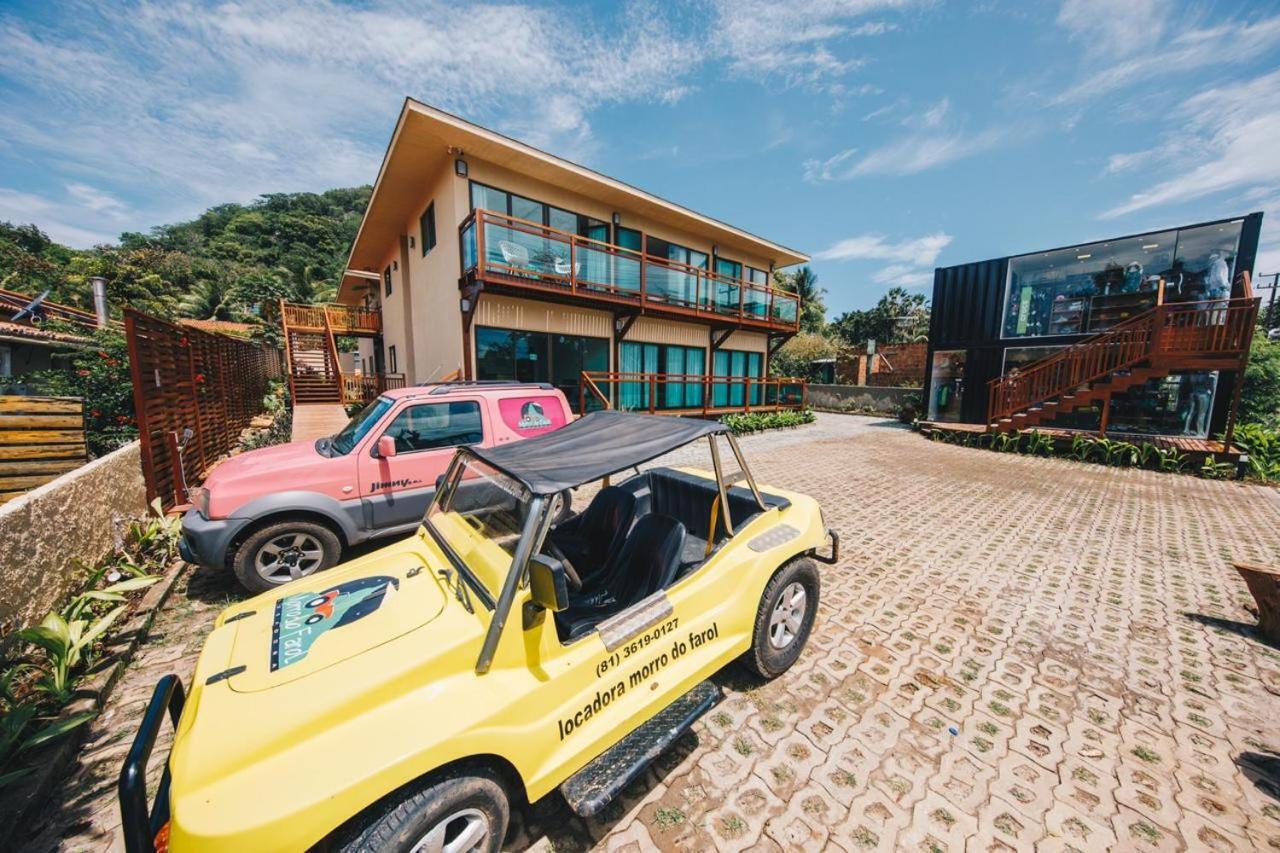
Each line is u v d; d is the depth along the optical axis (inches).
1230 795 89.9
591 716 80.6
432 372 495.5
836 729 106.7
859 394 909.2
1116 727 107.6
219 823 51.9
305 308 735.7
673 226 572.4
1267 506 281.1
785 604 122.6
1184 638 143.4
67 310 657.0
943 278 616.7
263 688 65.3
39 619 133.9
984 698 117.1
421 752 61.6
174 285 1567.4
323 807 54.9
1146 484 335.6
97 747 101.1
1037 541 222.5
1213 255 441.4
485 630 73.9
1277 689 120.4
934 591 173.0
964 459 424.5
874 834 82.4
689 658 97.3
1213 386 442.6
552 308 460.1
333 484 169.8
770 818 85.5
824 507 274.8
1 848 79.0
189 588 167.9
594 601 112.6
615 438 106.6
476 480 103.1
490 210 420.8
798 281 1432.1
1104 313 500.7
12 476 185.6
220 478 157.4
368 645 72.5
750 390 701.9
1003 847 80.0
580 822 85.2
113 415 288.4
